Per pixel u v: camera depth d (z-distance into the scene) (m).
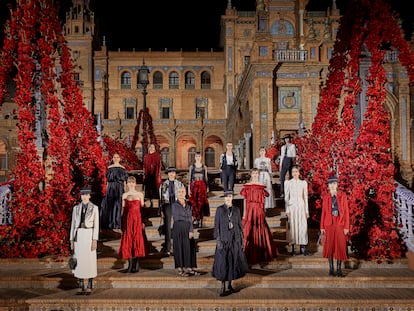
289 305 7.86
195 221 12.06
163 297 8.08
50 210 10.42
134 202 9.22
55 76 11.26
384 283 8.77
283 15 46.28
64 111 11.80
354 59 10.92
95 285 8.85
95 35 59.94
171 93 60.22
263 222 9.61
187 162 59.72
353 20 11.14
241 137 40.03
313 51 30.77
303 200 10.14
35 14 10.81
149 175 13.80
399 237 10.03
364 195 10.27
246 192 9.73
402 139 31.27
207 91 60.31
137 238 9.12
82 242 8.30
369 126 10.41
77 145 12.04
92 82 58.03
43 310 8.00
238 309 7.86
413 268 9.50
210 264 9.77
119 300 7.96
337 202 8.92
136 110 59.53
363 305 7.80
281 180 14.16
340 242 8.81
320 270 9.42
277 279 8.79
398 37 10.47
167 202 10.12
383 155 10.37
